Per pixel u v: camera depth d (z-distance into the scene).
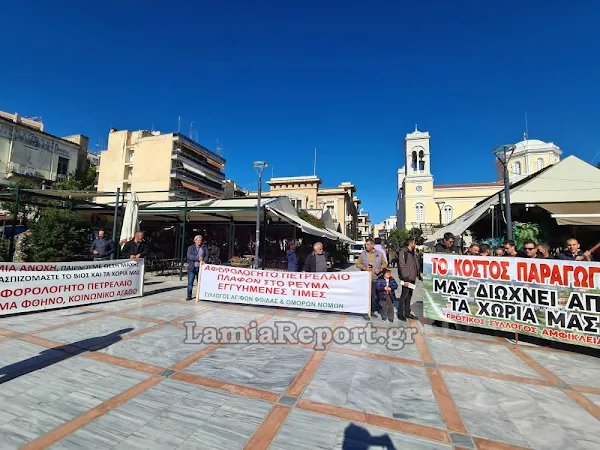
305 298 7.21
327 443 2.49
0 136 28.97
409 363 4.25
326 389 3.40
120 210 14.69
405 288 6.67
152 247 18.56
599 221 9.05
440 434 2.65
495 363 4.34
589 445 2.56
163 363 3.92
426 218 52.47
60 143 34.53
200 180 55.62
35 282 6.12
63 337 4.72
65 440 2.40
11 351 4.08
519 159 50.03
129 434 2.51
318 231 16.25
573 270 4.91
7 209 14.05
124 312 6.46
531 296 5.21
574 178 10.43
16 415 2.70
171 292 9.23
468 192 51.81
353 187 64.56
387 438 2.58
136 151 51.50
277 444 2.45
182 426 2.64
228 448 2.39
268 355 4.34
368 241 7.52
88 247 12.28
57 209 11.70
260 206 12.16
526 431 2.73
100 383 3.34
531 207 11.22
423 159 54.31
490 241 11.05
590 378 3.89
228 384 3.43
